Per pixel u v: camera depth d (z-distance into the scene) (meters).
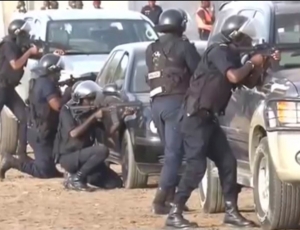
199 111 20.41
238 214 21.45
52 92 29.23
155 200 22.78
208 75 20.30
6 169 29.66
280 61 22.05
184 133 20.67
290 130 19.64
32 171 29.69
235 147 22.81
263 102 20.56
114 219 22.61
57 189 27.42
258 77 20.59
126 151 27.30
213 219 22.67
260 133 21.14
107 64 30.97
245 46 20.75
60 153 27.58
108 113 27.42
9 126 32.44
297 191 19.97
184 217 22.50
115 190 27.25
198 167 20.73
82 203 24.98
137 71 28.14
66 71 35.12
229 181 21.30
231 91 20.66
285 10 23.73
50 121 29.39
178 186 21.16
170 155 22.22
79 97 27.64
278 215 20.14
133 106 26.80
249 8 24.50
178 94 21.98
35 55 30.12
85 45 37.31
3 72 29.81
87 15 38.66
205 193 23.67
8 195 26.33
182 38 22.16
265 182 20.77
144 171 26.64
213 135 20.94
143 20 38.69
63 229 21.45
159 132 22.56
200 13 48.69
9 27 30.02
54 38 37.44
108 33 37.91
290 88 19.89
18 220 22.58
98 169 27.53
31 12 40.84
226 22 20.86
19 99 30.23
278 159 19.75
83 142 27.45
